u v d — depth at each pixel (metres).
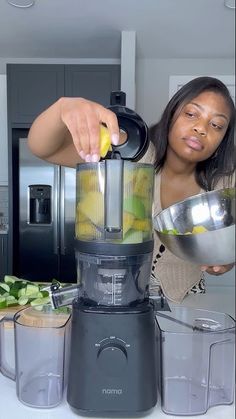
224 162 0.76
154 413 0.45
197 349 0.48
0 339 0.53
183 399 0.46
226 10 0.91
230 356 0.49
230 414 0.46
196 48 1.05
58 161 0.59
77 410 0.44
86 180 0.43
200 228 0.47
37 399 0.46
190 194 0.77
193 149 0.69
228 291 0.89
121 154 0.45
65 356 0.48
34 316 0.51
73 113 0.41
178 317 0.53
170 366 0.48
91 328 0.43
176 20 0.92
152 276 0.74
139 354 0.43
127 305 0.45
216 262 0.45
